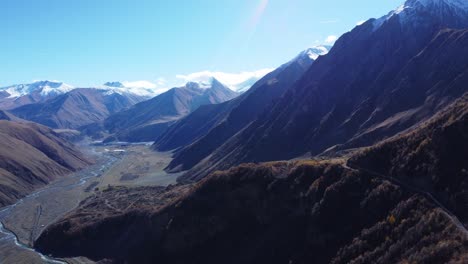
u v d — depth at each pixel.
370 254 57.31
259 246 74.69
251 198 82.25
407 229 56.66
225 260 76.44
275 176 82.88
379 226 60.25
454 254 47.53
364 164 74.06
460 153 61.16
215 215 83.50
